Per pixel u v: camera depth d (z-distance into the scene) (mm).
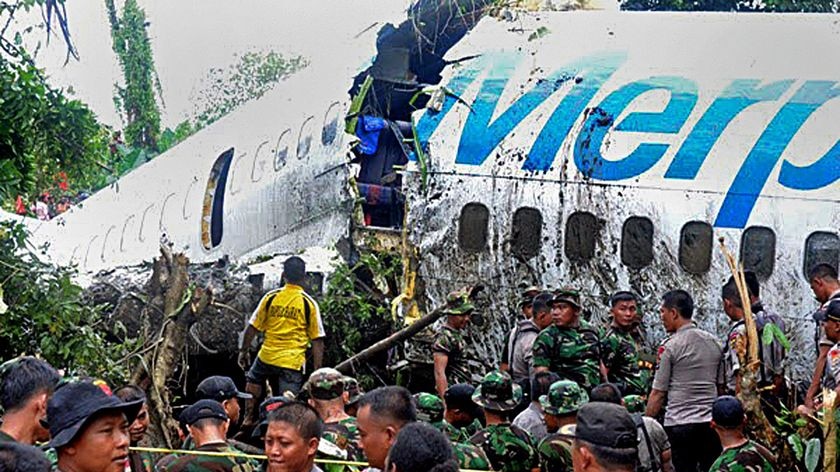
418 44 15547
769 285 12805
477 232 13789
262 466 7672
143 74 41094
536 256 13547
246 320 13789
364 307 13836
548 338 10727
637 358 11625
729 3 25938
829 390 9750
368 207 15484
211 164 19078
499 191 13766
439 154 14117
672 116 13484
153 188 20828
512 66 14438
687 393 10719
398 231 14422
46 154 13664
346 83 16250
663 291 13094
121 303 13781
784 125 13156
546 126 13836
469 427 9242
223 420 7613
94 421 5574
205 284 13742
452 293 13570
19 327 11625
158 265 12352
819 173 12859
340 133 15406
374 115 16016
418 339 13633
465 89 14430
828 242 12664
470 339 13719
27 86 12828
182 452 7426
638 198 13281
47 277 11984
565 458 8266
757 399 9578
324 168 15328
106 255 21188
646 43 14156
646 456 9094
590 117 13711
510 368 12070
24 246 11875
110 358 11695
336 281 13938
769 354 11062
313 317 12609
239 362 12891
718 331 12898
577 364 10648
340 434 7977
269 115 18047
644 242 13203
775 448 9398
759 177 12992
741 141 13195
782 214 12836
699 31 14133
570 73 14109
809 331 12664
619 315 11719
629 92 13758
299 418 6527
